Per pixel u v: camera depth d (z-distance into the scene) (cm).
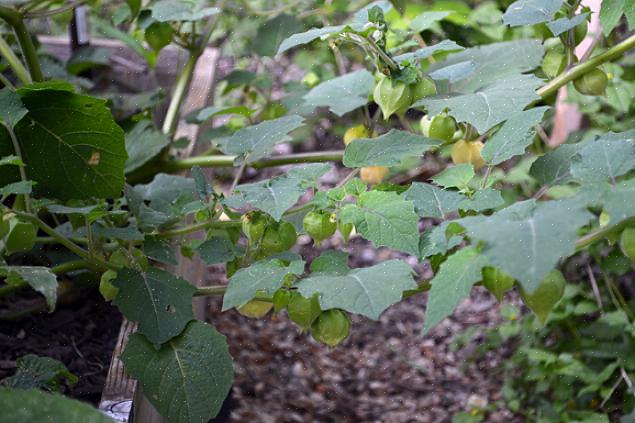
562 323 167
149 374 95
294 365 178
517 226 66
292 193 90
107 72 190
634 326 153
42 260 134
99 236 113
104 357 125
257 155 102
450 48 97
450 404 170
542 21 97
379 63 99
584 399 159
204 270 157
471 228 67
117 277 100
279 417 164
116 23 144
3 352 123
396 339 187
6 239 101
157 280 100
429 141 96
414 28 112
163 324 97
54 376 99
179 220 115
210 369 96
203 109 151
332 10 161
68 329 130
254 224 95
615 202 72
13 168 107
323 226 92
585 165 84
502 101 93
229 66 251
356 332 189
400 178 218
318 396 171
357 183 92
